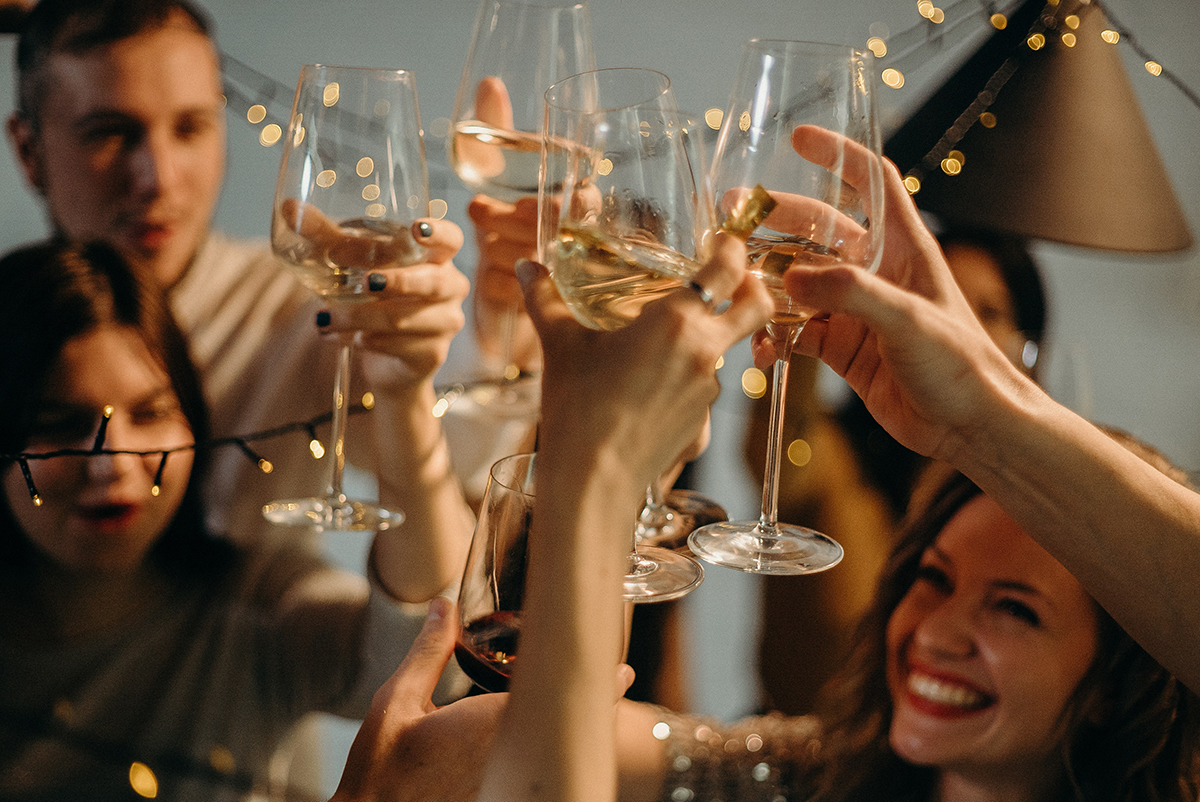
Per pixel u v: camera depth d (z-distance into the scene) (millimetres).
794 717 953
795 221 672
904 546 970
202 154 1458
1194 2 1832
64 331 1032
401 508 966
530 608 527
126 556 1048
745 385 1271
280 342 1530
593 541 526
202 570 1103
